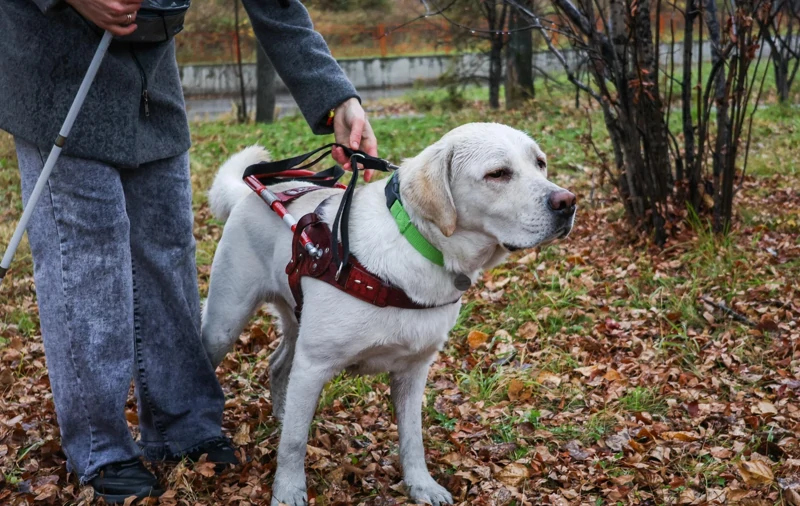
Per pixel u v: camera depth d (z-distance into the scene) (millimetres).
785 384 3586
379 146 11219
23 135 2611
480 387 3799
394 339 2670
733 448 3123
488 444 3273
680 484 2906
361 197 2781
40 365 4250
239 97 21109
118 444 2869
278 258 2973
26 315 4922
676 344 4098
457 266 2625
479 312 4770
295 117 16359
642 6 5316
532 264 5430
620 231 5836
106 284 2736
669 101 5551
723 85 5711
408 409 2938
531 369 3982
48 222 2670
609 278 5125
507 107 14500
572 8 5480
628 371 3926
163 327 3049
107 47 2516
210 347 3205
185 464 3078
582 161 8781
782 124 10312
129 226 2836
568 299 4770
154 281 3010
